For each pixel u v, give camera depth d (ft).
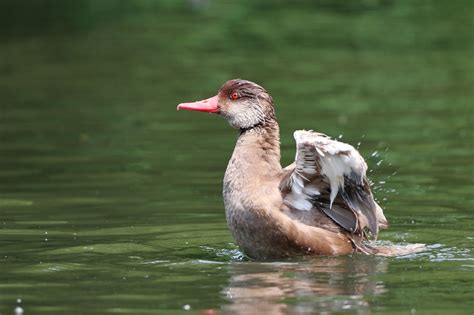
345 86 79.41
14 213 44.70
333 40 103.14
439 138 60.23
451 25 109.19
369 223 35.91
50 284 32.86
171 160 56.13
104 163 55.83
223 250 37.91
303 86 79.71
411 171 51.96
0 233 40.93
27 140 62.75
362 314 29.01
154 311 29.58
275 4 125.59
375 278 32.94
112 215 44.09
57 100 76.84
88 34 111.45
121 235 40.45
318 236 36.19
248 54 96.73
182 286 32.30
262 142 37.63
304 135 34.45
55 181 51.52
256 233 36.22
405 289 31.58
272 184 36.68
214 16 118.93
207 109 38.45
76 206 45.96
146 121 68.23
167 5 128.36
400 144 58.70
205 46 101.76
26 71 90.74
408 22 112.16
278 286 32.07
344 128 63.57
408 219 42.42
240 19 116.67
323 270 34.17
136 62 93.71
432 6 121.39
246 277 33.35
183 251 37.73
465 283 32.19
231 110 38.17
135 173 53.06
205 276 33.60
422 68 86.84
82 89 81.20
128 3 131.23
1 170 54.39
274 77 84.28
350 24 111.96
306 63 90.79
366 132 62.28
